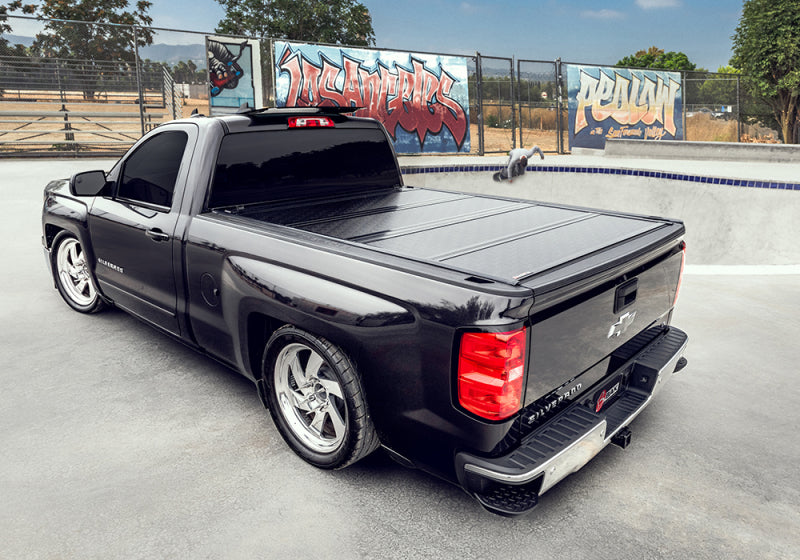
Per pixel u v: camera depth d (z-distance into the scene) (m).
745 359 4.16
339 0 38.56
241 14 38.66
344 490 2.69
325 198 3.74
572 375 2.35
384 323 2.24
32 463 2.84
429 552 2.32
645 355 2.93
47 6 36.12
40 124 15.84
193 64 13.84
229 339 3.04
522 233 2.84
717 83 20.61
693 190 10.26
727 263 9.84
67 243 4.61
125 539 2.36
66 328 4.48
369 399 2.43
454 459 2.24
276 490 2.68
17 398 3.45
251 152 3.32
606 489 2.75
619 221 3.16
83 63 15.90
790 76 24.92
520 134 17.44
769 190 9.27
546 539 2.41
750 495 2.72
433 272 2.17
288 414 2.88
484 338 1.98
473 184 12.59
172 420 3.25
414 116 15.52
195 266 3.11
